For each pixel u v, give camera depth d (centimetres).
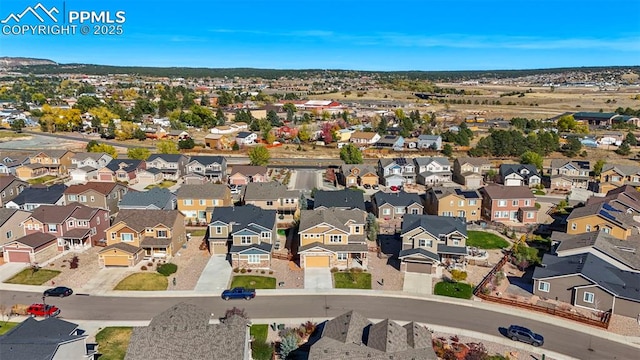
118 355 3950
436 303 4922
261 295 5059
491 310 4788
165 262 5897
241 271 5631
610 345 4178
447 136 15038
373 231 6694
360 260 5891
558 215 8075
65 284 5281
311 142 15862
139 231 5966
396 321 4541
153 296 5025
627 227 6400
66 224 6347
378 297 5038
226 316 4491
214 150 14162
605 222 6500
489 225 7431
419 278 5481
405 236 5800
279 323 4478
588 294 4759
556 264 5219
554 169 10312
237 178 9969
